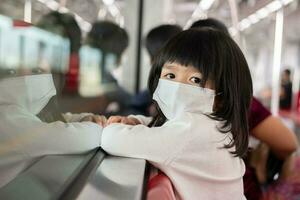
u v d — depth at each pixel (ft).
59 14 4.13
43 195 1.44
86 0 7.29
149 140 2.39
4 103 1.98
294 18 11.24
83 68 6.30
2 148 1.78
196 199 2.37
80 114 3.41
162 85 2.75
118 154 2.42
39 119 2.24
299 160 4.18
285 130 3.96
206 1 12.17
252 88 2.97
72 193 1.50
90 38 7.16
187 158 2.39
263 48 10.50
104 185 1.72
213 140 2.48
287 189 4.12
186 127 2.45
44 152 1.99
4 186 1.53
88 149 2.37
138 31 11.75
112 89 7.66
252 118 3.84
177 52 2.69
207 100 2.63
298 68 12.12
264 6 10.12
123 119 3.10
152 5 12.11
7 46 2.26
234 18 10.10
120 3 11.00
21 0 2.56
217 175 2.47
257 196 3.96
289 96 10.48
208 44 2.69
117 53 7.95
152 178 2.31
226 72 2.69
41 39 2.89
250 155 4.05
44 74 2.55
